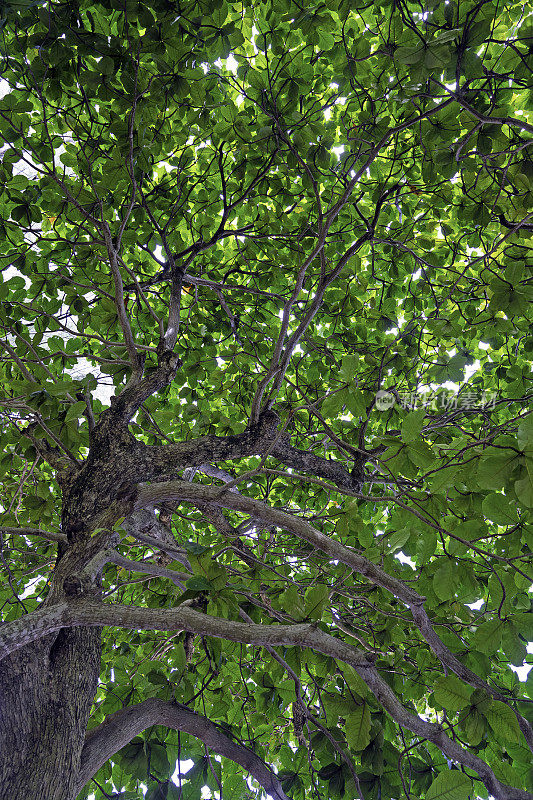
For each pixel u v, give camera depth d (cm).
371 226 322
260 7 314
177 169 376
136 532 306
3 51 296
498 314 363
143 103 292
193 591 219
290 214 431
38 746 214
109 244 306
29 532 265
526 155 287
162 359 315
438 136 285
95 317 388
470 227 409
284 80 319
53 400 276
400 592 244
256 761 277
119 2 246
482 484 156
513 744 276
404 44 262
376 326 427
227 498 253
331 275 305
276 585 304
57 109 326
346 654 220
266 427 312
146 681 310
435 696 223
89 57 295
